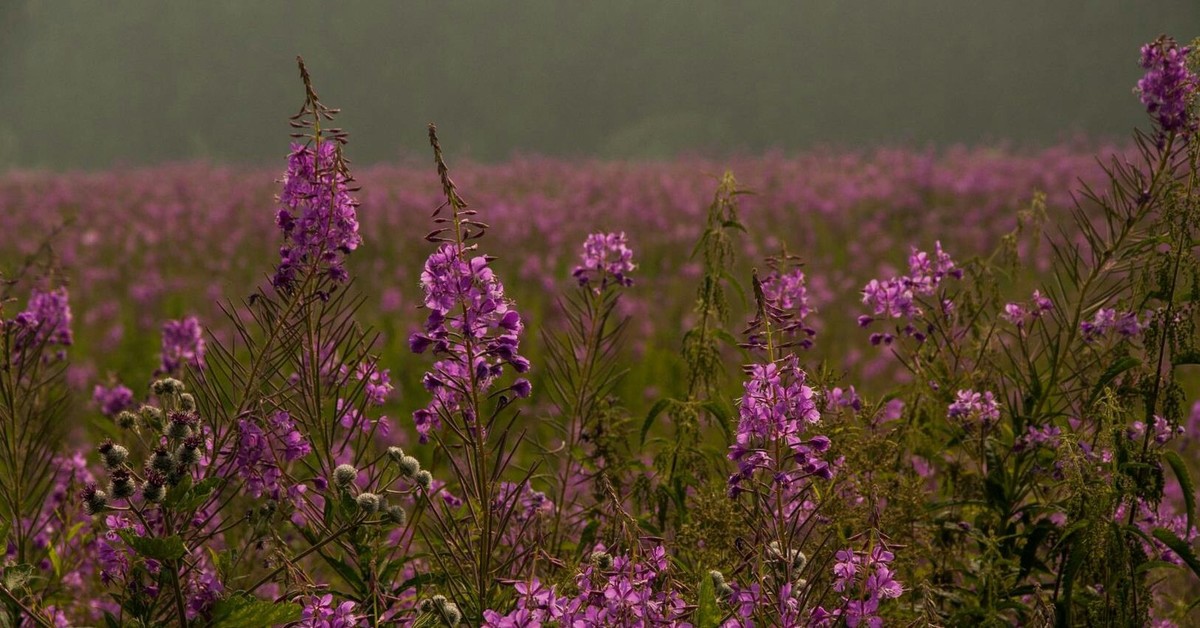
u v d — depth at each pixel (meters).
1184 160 4.83
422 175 36.50
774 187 28.83
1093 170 24.83
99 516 4.72
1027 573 4.80
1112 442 4.30
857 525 4.35
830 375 4.93
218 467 4.07
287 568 3.64
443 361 3.85
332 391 4.48
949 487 5.33
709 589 3.37
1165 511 5.27
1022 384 5.20
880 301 5.31
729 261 5.34
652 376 11.36
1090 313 5.21
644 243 21.34
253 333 11.64
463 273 3.57
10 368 4.84
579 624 3.30
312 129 4.11
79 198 32.12
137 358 13.95
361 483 4.58
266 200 30.20
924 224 22.62
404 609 4.11
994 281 5.43
